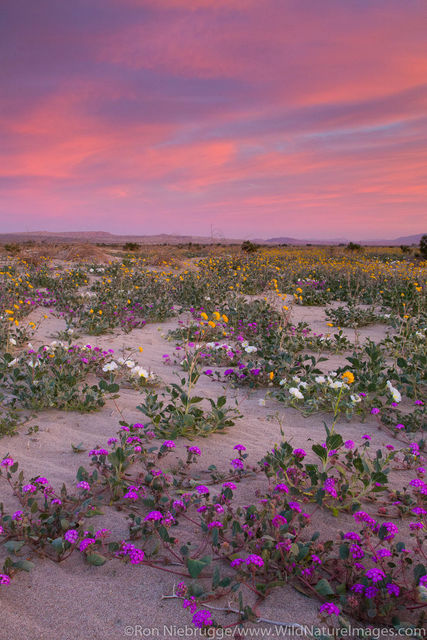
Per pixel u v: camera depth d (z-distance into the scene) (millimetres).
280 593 2189
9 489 3045
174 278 13766
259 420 4500
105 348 7078
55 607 2070
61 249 22938
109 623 1994
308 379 5172
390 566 2283
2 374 5105
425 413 4492
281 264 19438
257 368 5645
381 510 2908
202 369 6184
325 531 2689
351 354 7027
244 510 2840
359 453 3754
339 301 12492
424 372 5512
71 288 12453
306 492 2932
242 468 3281
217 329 8039
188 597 2127
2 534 2521
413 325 8109
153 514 2496
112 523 2717
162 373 5965
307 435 4152
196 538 2590
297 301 11820
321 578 2244
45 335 7812
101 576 2291
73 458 3566
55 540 2350
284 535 2404
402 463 3576
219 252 26531
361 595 2096
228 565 2379
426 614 2051
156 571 2332
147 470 3221
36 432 4004
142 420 4348
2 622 1957
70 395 4535
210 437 4051
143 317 9312
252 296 12594
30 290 11523
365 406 4664
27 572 2283
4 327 7137
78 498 2902
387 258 26625
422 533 2721
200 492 2719
